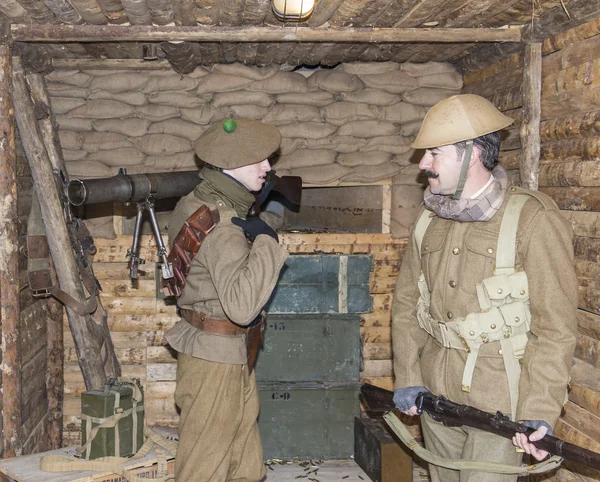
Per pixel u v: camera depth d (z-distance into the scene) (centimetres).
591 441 289
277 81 420
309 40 344
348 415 417
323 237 440
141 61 411
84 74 410
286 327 411
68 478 302
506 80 374
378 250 444
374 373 451
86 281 394
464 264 227
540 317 212
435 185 227
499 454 221
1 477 322
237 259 254
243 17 325
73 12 312
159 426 440
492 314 220
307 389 411
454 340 229
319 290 414
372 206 464
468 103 225
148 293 437
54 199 374
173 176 331
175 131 419
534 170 339
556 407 206
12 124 342
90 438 317
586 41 301
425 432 252
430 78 429
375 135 431
